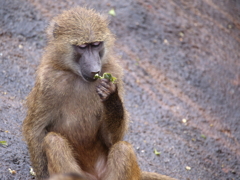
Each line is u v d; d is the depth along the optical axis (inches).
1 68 518.9
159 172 457.1
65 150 339.3
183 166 478.6
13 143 429.4
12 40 562.9
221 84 631.2
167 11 711.7
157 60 623.8
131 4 687.1
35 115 356.5
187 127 542.3
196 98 593.0
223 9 776.3
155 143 497.7
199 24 719.1
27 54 551.5
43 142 349.4
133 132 503.2
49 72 362.0
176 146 505.0
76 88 362.0
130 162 339.3
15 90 497.7
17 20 589.3
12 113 466.6
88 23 354.3
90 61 350.0
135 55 616.4
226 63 671.1
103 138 379.9
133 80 578.2
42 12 614.9
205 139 533.6
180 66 631.2
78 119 362.3
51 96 354.9
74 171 336.8
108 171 345.1
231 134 557.0
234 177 489.7
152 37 655.8
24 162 411.5
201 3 766.5
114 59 389.1
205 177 473.7
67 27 357.4
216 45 694.5
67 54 359.3
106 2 671.8
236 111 595.5
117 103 343.6
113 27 640.4
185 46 666.8
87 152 373.7
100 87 337.4
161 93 577.3
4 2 605.0
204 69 644.7
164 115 545.6
